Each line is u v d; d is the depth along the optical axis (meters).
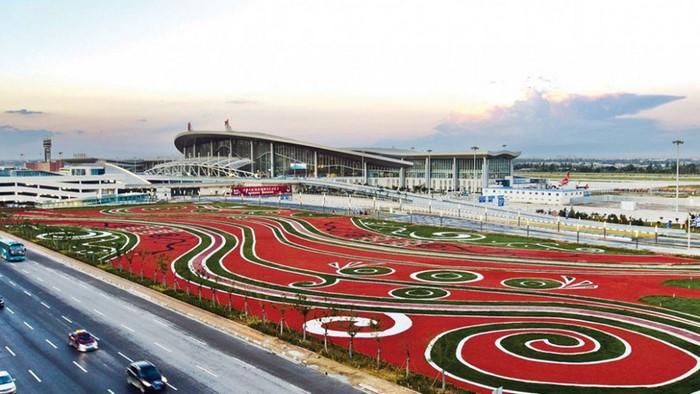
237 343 60.44
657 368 53.75
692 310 73.00
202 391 48.12
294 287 86.50
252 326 65.56
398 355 57.53
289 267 101.88
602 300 78.06
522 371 53.19
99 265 100.69
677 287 85.19
